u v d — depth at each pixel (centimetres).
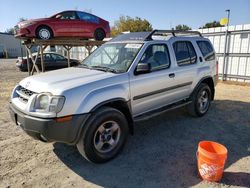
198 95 536
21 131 476
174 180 306
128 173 324
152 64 422
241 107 658
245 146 407
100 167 339
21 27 983
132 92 382
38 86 331
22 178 311
